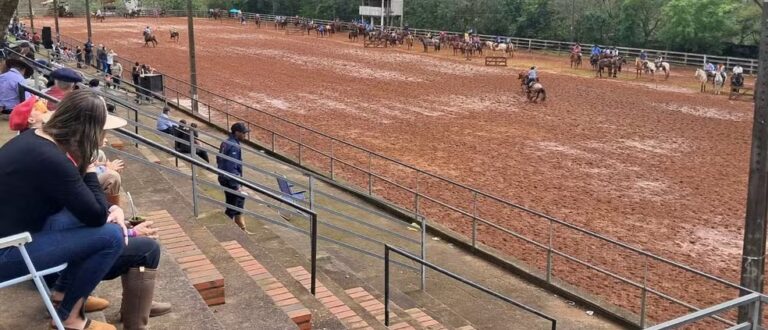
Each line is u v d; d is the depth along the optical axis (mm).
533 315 11461
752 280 9922
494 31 80688
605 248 14883
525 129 28766
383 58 59062
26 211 4035
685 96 40031
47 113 5125
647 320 11312
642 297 11070
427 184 19828
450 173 21125
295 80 43125
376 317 9391
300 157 21500
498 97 37844
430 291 12266
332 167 19828
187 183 13453
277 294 7406
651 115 33062
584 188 19750
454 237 14969
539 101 36750
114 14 111938
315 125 28547
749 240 9844
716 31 60469
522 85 39500
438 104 35062
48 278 5027
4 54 16797
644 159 23703
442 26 86062
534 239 15344
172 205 9703
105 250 4414
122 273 5035
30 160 3955
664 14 63094
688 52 62812
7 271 4090
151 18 109312
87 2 45156
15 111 5066
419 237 15234
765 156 9516
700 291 12648
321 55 60281
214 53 59062
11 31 55969
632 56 63906
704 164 23125
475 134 27438
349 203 12555
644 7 66562
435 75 47812
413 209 17344
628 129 29281
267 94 36906
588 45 66812
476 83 43781
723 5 60062
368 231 15352
